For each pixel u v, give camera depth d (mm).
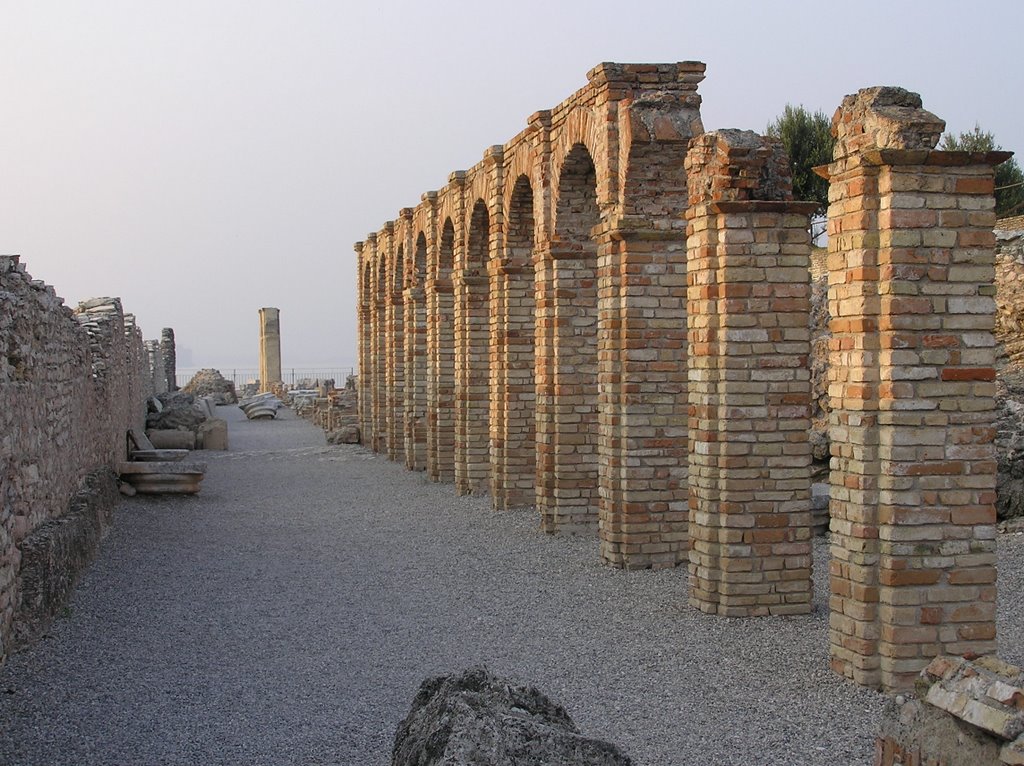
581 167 16734
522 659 10375
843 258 9133
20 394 11328
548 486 17562
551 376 17438
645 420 14523
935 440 8867
